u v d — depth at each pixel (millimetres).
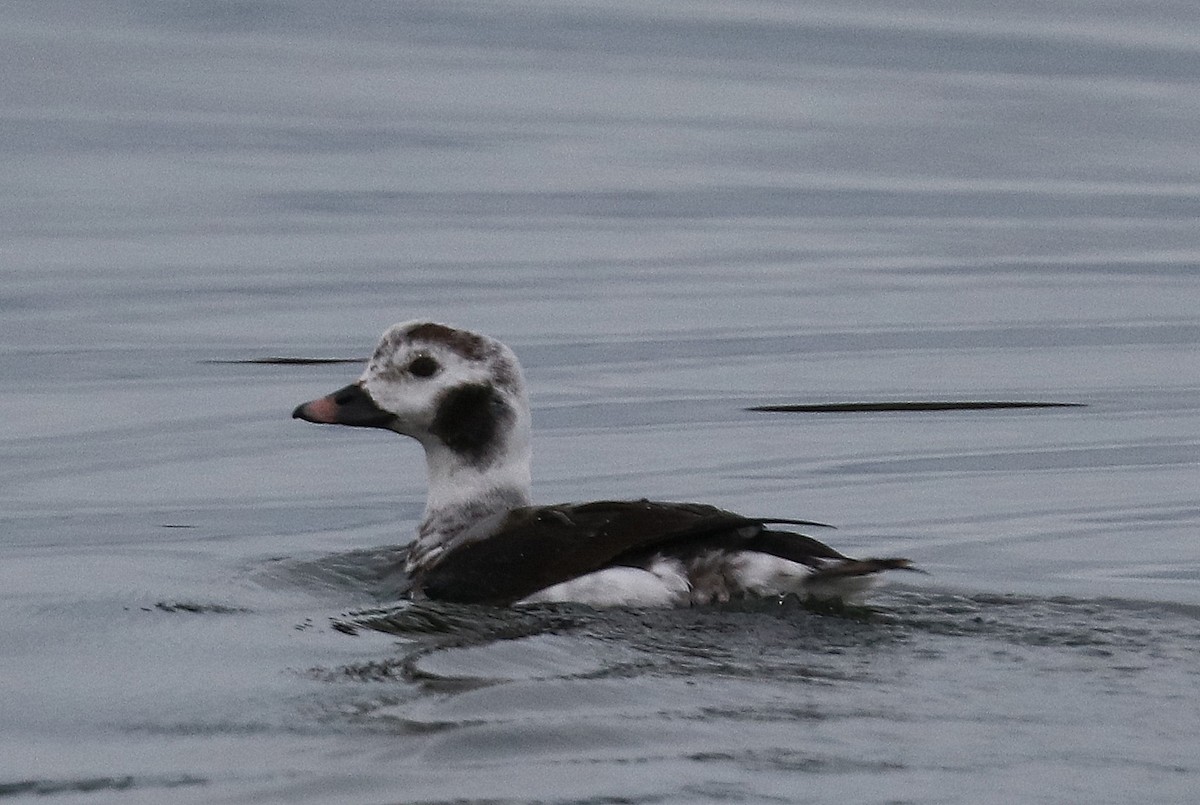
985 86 33250
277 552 11969
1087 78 34000
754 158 27266
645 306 18984
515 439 10766
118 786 7426
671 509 9758
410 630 9281
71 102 31922
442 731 7766
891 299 19359
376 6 42781
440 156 27500
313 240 21969
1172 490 13391
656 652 8695
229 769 7559
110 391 15953
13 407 15508
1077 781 7188
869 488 13484
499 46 38062
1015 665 8609
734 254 21422
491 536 9867
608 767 7371
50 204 24047
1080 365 16953
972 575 11188
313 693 8484
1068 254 21500
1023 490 13406
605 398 15891
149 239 21953
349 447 14539
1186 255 21438
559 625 9055
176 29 40312
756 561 9234
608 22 40625
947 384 16344
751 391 16094
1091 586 10836
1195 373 16703
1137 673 8531
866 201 24453
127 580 11078
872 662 8633
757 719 7840
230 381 16234
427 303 19000
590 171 26375
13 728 8156
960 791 7098
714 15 40781
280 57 36781
